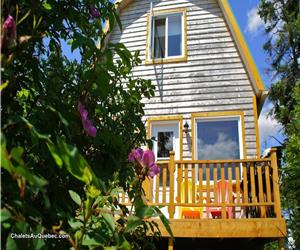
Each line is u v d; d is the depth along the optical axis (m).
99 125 1.74
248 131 8.04
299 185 5.58
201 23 9.30
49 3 1.54
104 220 1.20
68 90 1.60
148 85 2.96
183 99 8.66
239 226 5.60
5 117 1.17
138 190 1.65
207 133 8.32
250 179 6.09
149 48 9.40
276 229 5.45
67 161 0.95
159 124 8.62
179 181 6.09
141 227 1.89
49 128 1.27
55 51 1.75
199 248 7.06
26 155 1.25
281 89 16.03
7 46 0.97
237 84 8.47
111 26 1.75
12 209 0.89
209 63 8.84
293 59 16.78
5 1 1.08
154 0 9.88
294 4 17.09
